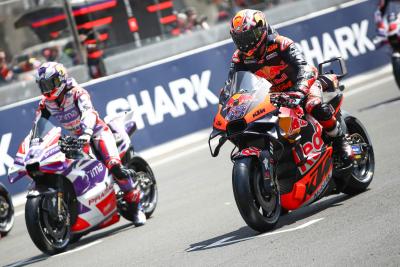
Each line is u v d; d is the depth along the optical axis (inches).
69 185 1054.4
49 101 1087.6
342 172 944.3
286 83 913.5
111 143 1111.0
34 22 1879.9
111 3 1988.2
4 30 1828.2
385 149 1270.9
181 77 1950.1
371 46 2380.7
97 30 1952.5
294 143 872.3
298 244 773.9
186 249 865.5
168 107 1904.5
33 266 969.5
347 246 732.0
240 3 2277.3
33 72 1851.6
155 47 2011.6
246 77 852.0
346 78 2293.3
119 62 1951.3
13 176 1030.4
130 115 1208.8
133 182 1124.5
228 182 1326.3
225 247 828.6
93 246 1029.8
